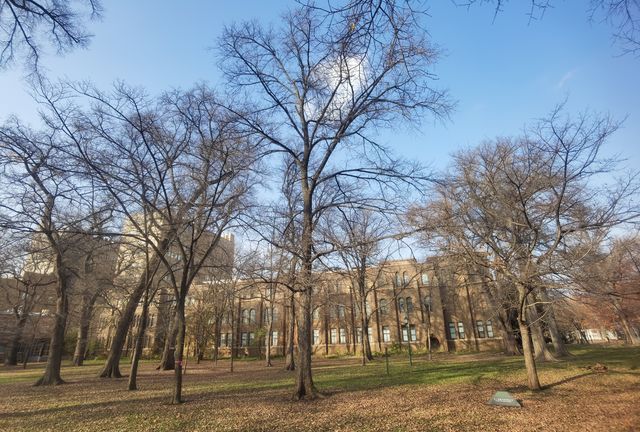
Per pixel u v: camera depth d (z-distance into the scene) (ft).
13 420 37.73
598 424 32.37
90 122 44.39
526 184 51.01
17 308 120.16
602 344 171.53
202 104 47.06
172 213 54.80
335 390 53.11
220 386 62.18
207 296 125.49
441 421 34.40
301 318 48.57
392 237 43.78
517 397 45.03
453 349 171.63
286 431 31.76
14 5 22.84
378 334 180.24
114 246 75.77
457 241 50.67
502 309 69.92
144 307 65.36
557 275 45.68
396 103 44.14
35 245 67.46
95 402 47.65
